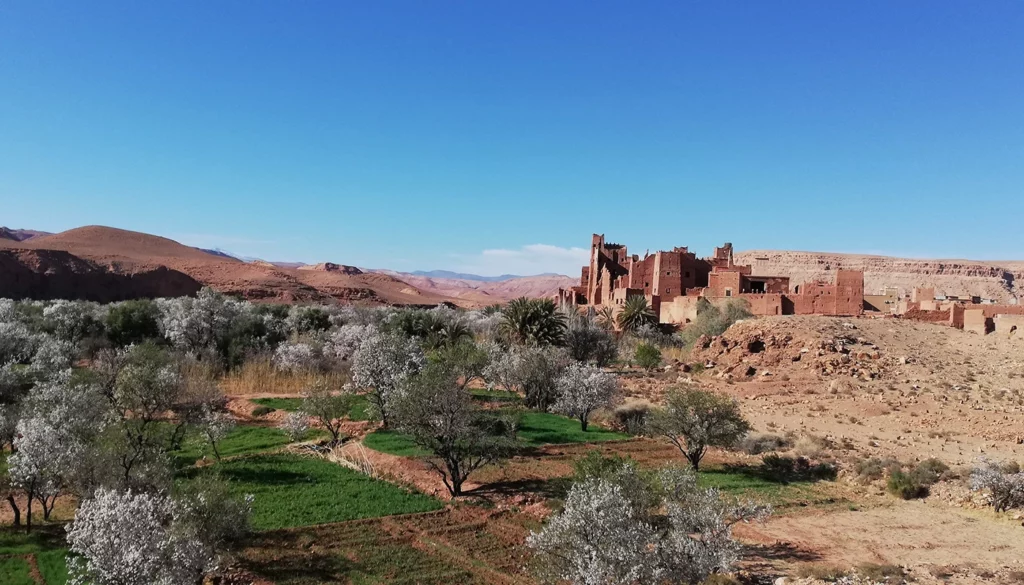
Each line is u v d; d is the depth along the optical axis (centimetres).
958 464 3047
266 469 2995
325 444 3462
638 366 6078
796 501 2595
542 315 5747
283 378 5350
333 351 5941
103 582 1545
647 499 1788
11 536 2202
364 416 4003
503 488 2664
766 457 3231
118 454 2394
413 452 3103
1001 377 4572
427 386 2634
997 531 2288
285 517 2339
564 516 1574
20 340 5003
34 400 2969
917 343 5600
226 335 6228
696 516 1606
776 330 5794
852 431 3741
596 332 6094
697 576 1498
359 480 2823
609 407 4131
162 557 1622
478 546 2116
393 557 2019
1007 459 3088
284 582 1839
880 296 8038
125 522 1598
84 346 5909
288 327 7231
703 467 3133
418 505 2495
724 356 5831
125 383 3278
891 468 2938
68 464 2297
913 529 2294
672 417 3052
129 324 6256
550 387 4481
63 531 2262
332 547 2089
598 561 1434
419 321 7038
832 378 4856
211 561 1800
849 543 2127
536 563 1655
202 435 3375
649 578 1466
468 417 2648
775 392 4725
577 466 2262
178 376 3641
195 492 1964
